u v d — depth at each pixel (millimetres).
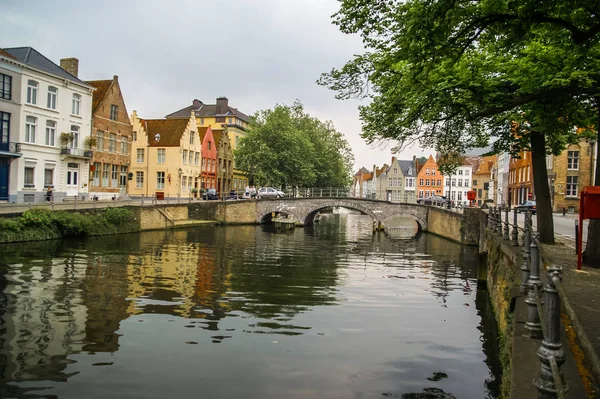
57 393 7930
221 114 78625
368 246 31609
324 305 14547
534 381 3924
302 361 9672
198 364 9367
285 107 58562
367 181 134375
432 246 32062
